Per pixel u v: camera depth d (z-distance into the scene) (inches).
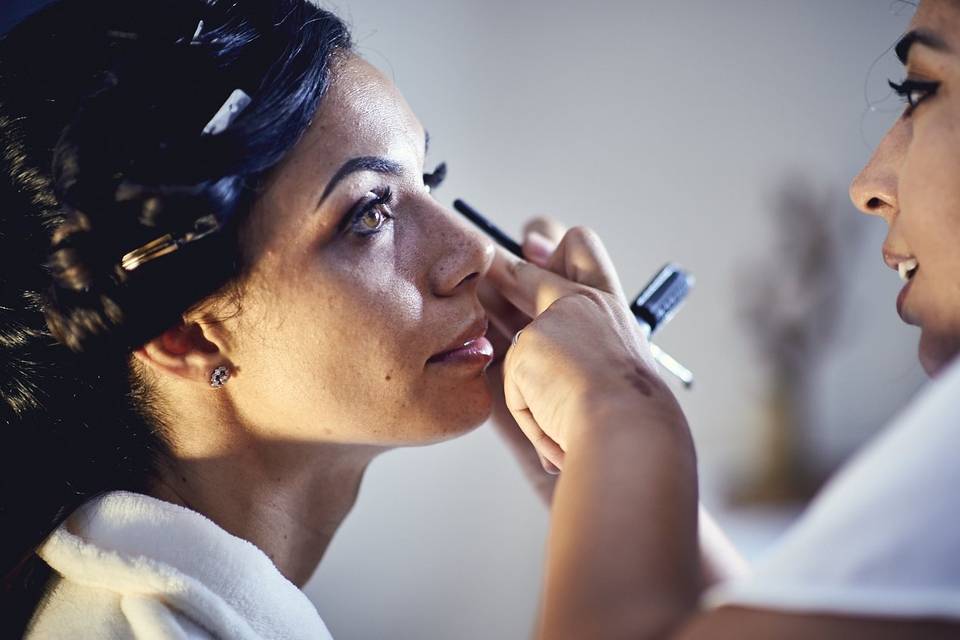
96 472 27.7
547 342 24.5
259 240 25.7
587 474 18.1
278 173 25.7
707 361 76.2
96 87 25.1
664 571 15.9
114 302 24.4
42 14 27.1
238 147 24.0
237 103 24.7
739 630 13.6
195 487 28.3
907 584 12.8
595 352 23.6
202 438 28.0
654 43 75.6
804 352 74.9
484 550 70.9
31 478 27.1
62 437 27.4
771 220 75.9
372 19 70.1
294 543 30.4
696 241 76.7
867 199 24.1
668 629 14.9
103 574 24.9
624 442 18.7
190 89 24.5
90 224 23.5
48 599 26.3
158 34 25.4
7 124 26.1
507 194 75.7
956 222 20.9
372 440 28.3
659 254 77.1
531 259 35.8
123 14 26.1
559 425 22.4
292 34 26.3
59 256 23.7
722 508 69.3
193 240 24.1
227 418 28.0
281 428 28.1
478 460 71.4
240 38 25.6
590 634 15.4
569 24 74.7
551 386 23.1
